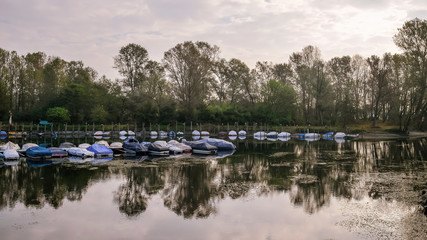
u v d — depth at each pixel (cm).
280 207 1413
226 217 1284
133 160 2916
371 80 8906
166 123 8438
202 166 2562
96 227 1172
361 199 1525
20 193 1655
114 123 8869
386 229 1123
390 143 5025
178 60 8438
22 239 1054
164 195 1628
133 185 1852
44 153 2944
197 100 8425
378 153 3534
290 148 4222
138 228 1164
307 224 1195
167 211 1365
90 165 2588
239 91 10075
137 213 1336
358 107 9038
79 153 3089
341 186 1809
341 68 9812
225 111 8938
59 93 8994
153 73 9312
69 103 8500
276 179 2027
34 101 9381
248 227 1171
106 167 2489
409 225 1152
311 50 8844
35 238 1064
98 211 1362
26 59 9869
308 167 2516
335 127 8231
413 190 1684
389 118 8706
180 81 8594
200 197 1589
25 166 2531
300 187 1797
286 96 8606
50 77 9219
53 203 1479
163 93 9075
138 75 9494
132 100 8619
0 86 8038
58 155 3047
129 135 7600
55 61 9819
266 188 1777
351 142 5353
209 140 3975
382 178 2036
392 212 1310
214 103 9888
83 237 1077
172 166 2559
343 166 2562
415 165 2602
